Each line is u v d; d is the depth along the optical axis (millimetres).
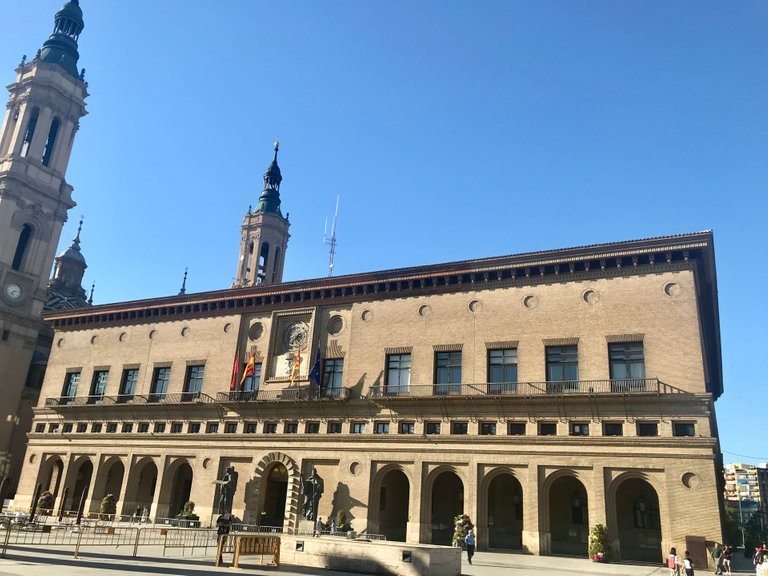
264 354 55125
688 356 39250
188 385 58219
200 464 54031
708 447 37000
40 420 65375
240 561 28484
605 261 43312
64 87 85062
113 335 64562
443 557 25891
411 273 49906
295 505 48312
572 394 40656
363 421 48344
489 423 43812
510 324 45406
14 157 78312
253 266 102188
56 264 100688
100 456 59406
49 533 37031
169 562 26219
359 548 26625
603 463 39250
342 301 53156
